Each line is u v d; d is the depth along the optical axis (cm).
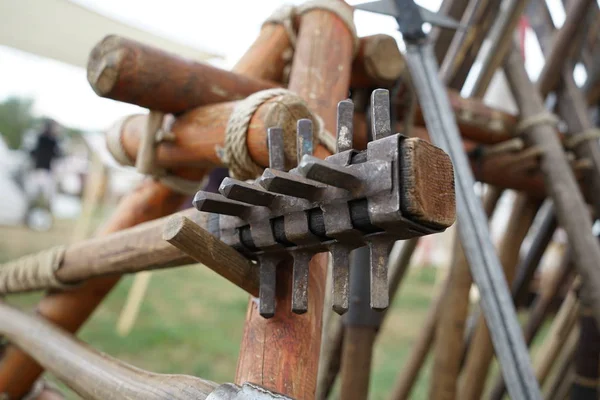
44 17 446
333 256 82
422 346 249
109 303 616
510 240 235
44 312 190
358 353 188
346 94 142
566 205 192
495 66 210
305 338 101
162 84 137
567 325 257
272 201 87
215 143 133
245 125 112
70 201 1309
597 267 183
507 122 208
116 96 136
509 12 204
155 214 184
